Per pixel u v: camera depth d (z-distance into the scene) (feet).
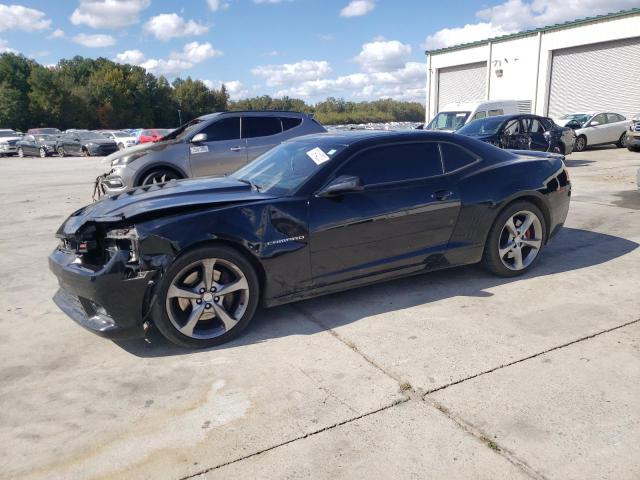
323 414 8.86
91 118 252.42
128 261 10.74
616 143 64.54
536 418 8.51
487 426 8.35
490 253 14.90
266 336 12.01
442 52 108.27
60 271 11.46
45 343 12.08
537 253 15.75
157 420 8.89
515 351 10.82
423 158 14.07
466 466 7.46
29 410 9.32
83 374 10.55
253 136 30.68
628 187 32.04
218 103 336.70
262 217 11.82
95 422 8.90
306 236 12.23
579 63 83.35
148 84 305.32
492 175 14.75
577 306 13.11
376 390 9.53
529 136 40.88
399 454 7.77
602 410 8.66
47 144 97.55
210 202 11.71
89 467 7.77
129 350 11.57
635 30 74.28
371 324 12.45
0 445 8.33
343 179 12.48
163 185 14.23
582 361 10.30
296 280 12.38
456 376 9.91
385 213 13.11
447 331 11.90
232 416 8.92
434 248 14.07
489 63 97.60
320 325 12.51
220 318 11.59
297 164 13.62
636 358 10.35
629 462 7.43
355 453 7.84
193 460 7.84
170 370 10.59
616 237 19.88
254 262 11.93
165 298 10.94
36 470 7.72
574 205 26.63
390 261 13.51
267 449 8.02
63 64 368.27
